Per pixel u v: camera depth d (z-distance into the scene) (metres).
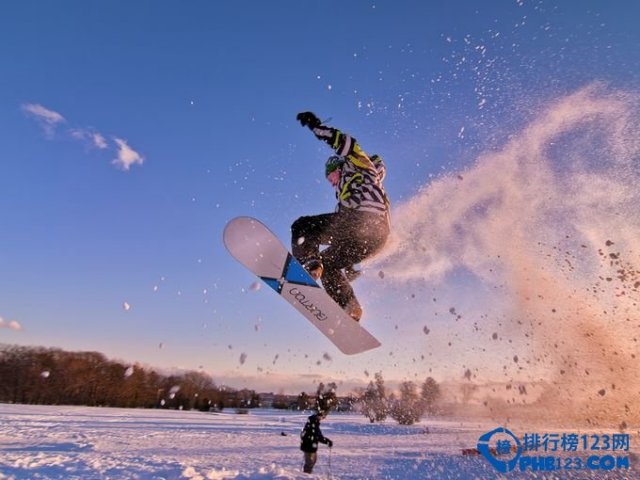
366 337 3.74
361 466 7.89
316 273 3.45
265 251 3.78
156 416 23.89
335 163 3.84
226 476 6.22
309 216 3.65
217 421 22.11
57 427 14.12
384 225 3.56
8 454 7.89
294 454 9.52
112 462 7.30
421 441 13.84
